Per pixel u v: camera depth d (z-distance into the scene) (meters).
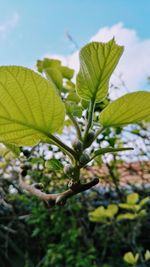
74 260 4.73
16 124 0.73
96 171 3.70
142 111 0.77
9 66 0.67
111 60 0.80
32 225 5.23
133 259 2.54
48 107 0.72
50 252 4.67
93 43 0.79
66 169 0.74
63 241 4.76
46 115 0.73
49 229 4.97
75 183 0.73
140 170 4.10
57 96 0.71
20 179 1.11
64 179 3.19
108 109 0.77
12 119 0.72
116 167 3.93
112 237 4.68
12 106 0.71
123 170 4.18
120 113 0.77
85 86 0.82
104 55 0.80
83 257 4.73
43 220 4.82
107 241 4.80
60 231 4.79
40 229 4.84
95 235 5.00
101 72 0.81
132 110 0.76
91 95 0.82
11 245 5.25
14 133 0.74
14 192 4.23
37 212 4.56
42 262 5.23
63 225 4.78
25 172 1.13
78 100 1.27
